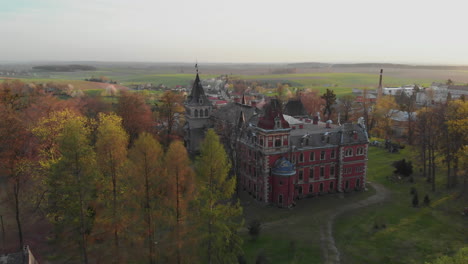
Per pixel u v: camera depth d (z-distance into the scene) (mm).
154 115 124000
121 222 44625
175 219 43688
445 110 91750
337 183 79812
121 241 51125
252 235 59781
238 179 84750
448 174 78562
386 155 108500
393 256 53344
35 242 54875
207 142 47906
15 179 52031
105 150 47375
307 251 54906
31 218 61656
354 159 79938
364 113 141500
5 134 50000
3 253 51156
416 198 71375
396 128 143250
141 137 42812
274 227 63250
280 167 70875
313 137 76562
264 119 72500
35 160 59188
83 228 45375
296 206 72688
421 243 56719
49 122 64250
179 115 133750
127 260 48719
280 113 71625
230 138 86875
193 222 45125
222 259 46000
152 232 44125
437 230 60969
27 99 99438
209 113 112750
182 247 44562
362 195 78562
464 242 56531
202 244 45781
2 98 73562
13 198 61781
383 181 86938
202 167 47156
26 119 73000
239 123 90562
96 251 52000
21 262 41000
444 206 70375
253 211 70125
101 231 50656
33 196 61594
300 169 75062
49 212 55031
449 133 78625
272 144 71438
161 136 115125
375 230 61781
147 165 42094
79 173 43219
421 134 94000
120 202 46625
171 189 43156
